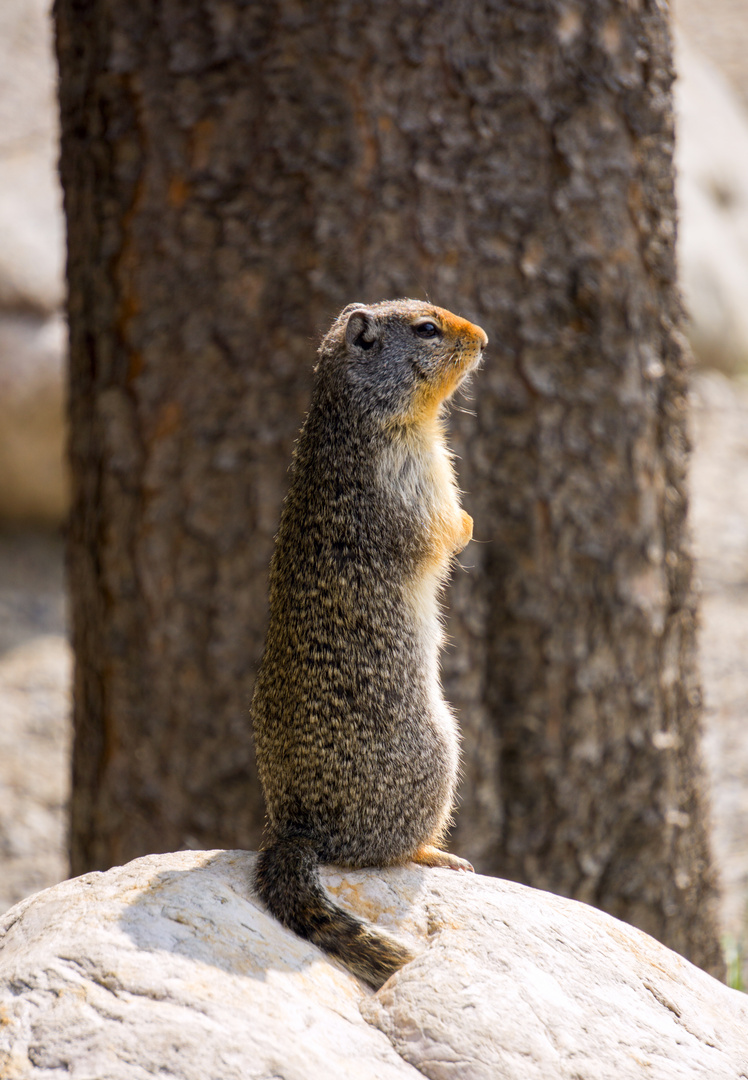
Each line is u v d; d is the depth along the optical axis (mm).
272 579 7895
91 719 11648
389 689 7254
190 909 6117
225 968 5691
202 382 10758
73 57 11047
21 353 22797
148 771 11172
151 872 6672
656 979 6469
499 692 10945
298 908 6367
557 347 10672
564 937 6504
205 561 10883
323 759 7098
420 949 6301
